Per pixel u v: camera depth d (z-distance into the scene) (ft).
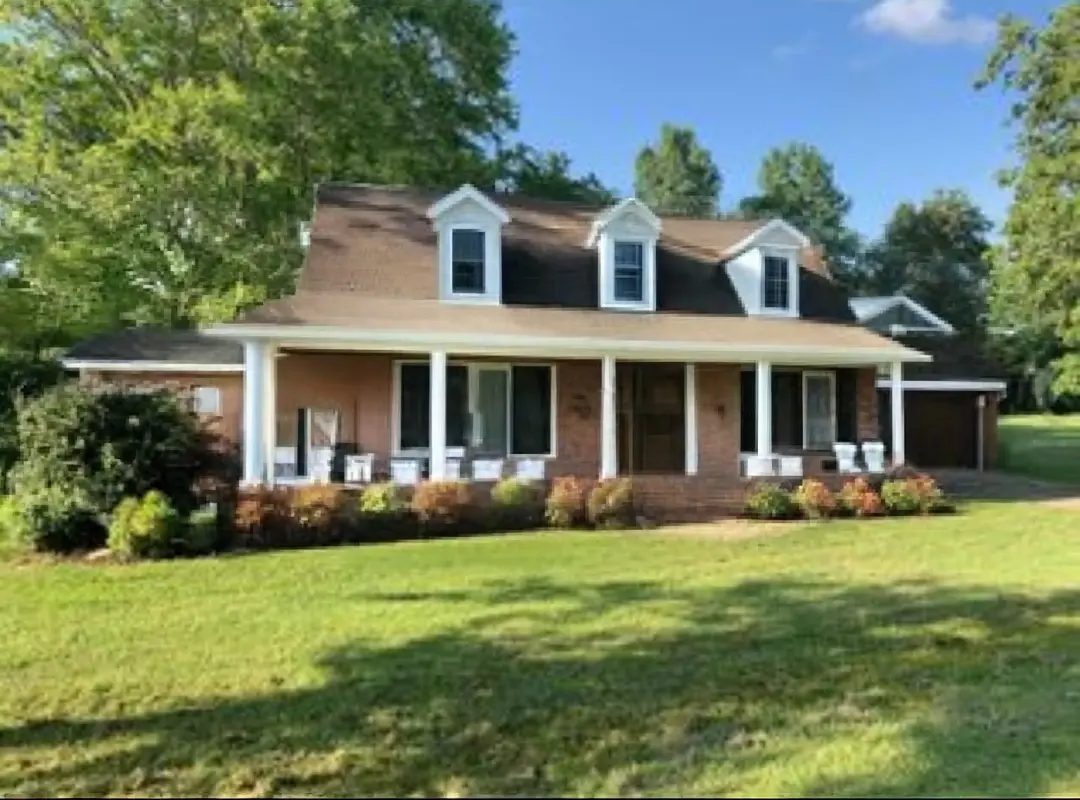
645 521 52.95
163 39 79.46
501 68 103.35
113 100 82.12
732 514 56.08
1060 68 77.87
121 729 20.01
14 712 21.07
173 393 47.09
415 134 92.27
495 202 70.64
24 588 34.32
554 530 50.49
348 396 61.93
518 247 68.13
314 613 30.14
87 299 81.30
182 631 27.91
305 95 81.10
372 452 61.87
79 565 39.50
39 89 78.79
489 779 17.11
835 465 67.72
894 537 47.06
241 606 31.19
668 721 20.08
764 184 268.41
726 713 20.59
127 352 71.05
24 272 78.79
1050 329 97.14
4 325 76.48
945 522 53.01
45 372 75.31
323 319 54.60
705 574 36.83
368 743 19.01
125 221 80.84
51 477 43.16
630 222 67.67
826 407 72.02
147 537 40.83
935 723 19.77
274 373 58.49
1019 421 176.86
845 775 16.97
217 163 80.89
